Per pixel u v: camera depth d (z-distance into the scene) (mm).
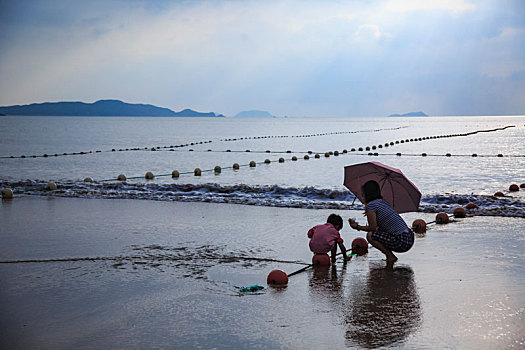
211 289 6020
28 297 5730
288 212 11703
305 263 7223
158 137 71125
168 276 6582
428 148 42250
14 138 66438
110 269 6918
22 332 4676
